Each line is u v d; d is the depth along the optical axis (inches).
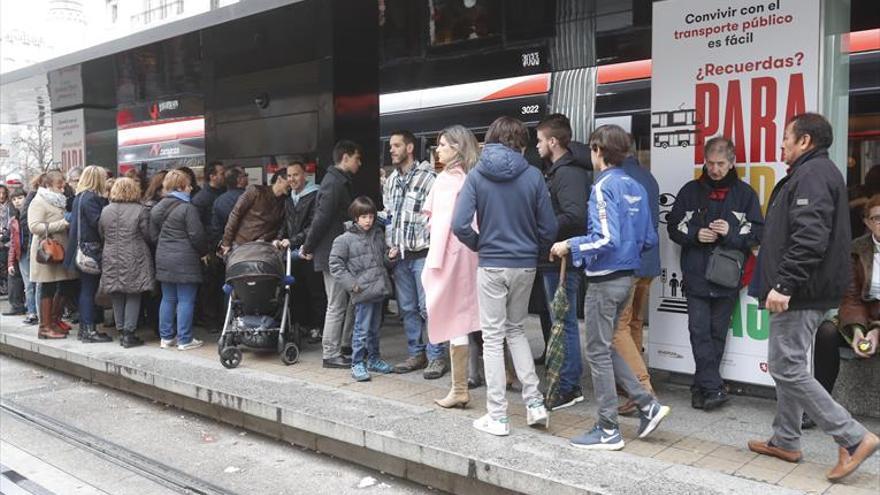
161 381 242.5
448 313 195.2
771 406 199.0
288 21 296.2
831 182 143.8
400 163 234.8
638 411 187.6
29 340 312.0
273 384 228.4
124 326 295.1
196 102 469.7
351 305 255.3
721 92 203.2
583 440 166.6
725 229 190.1
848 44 203.5
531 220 174.4
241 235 274.4
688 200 197.5
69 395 269.1
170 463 197.5
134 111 520.1
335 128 286.7
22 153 960.9
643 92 314.2
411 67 384.2
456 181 193.9
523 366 179.5
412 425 184.7
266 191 277.0
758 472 152.4
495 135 174.6
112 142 450.0
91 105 438.9
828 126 149.1
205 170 319.9
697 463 157.9
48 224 306.8
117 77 413.7
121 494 177.2
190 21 276.8
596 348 165.5
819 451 164.6
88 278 304.8
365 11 296.5
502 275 172.7
